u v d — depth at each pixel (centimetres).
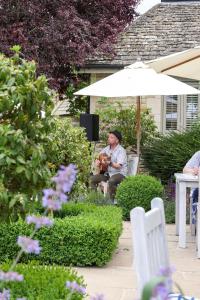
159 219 383
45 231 801
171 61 1103
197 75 1181
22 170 461
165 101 1764
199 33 1914
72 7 1997
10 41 1911
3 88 477
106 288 691
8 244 802
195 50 1038
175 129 1766
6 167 468
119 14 2272
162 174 1595
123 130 1670
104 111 1692
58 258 800
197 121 1642
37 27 1942
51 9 2016
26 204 469
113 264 814
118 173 1378
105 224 803
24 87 478
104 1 2192
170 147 1573
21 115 484
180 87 1330
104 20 2086
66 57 1898
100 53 1856
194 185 933
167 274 232
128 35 1920
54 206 291
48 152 509
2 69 480
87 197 1237
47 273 524
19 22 1942
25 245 314
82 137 1146
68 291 464
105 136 1684
